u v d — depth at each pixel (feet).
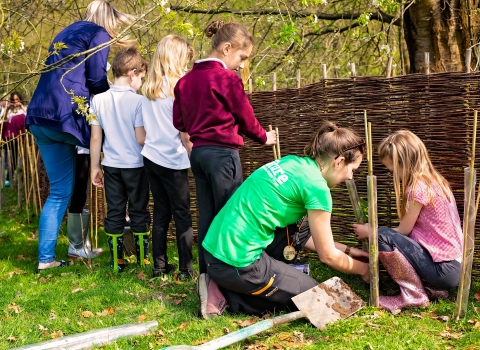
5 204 24.48
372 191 10.70
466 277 10.26
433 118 12.22
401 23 19.97
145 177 14.25
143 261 14.67
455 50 21.59
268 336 10.23
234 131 11.78
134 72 14.38
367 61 26.63
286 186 10.78
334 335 10.11
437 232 11.16
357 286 12.50
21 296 12.60
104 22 14.89
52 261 15.02
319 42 26.37
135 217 14.52
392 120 12.81
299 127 14.44
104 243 17.80
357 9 25.54
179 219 13.50
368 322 10.46
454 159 12.12
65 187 15.05
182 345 9.24
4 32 21.93
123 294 12.65
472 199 10.05
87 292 12.80
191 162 12.09
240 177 11.88
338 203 14.20
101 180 14.64
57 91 14.10
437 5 21.59
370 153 10.61
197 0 16.02
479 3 21.63
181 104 12.13
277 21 22.25
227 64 12.10
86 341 10.16
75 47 14.21
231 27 11.91
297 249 11.69
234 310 11.32
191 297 12.37
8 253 16.92
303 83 26.58
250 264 10.77
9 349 9.97
